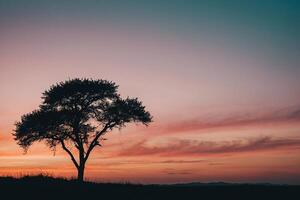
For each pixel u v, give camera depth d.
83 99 42.91
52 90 42.59
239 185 37.44
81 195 29.92
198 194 32.03
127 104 43.84
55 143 43.88
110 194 30.69
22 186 32.19
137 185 35.81
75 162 43.06
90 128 43.19
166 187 35.00
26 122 43.03
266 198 30.69
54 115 42.31
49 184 33.53
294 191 33.78
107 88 42.91
